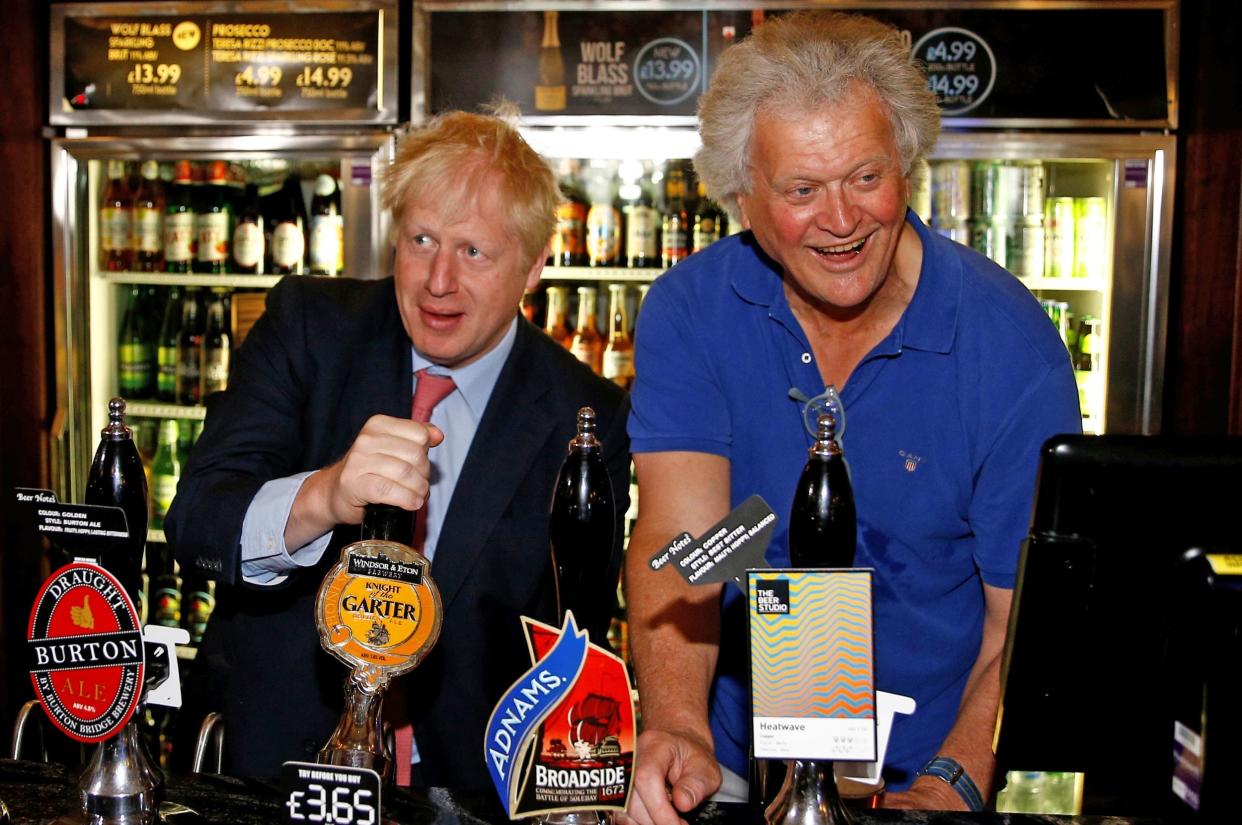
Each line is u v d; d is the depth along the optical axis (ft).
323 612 3.37
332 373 5.54
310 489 4.31
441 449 5.60
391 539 3.69
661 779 3.53
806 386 4.74
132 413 10.44
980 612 4.99
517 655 5.41
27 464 10.11
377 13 9.57
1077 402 4.52
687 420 4.89
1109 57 9.18
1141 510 2.82
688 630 4.42
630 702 3.26
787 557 4.85
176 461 10.74
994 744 3.16
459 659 5.30
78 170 9.89
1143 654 2.91
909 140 4.09
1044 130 9.35
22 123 9.94
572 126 9.47
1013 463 4.47
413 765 5.34
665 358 4.93
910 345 4.54
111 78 9.74
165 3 9.68
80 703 3.41
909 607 4.83
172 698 3.51
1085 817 3.64
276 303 5.73
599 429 5.62
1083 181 10.06
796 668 3.10
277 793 3.75
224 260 10.46
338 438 5.52
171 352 10.69
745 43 4.27
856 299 4.20
